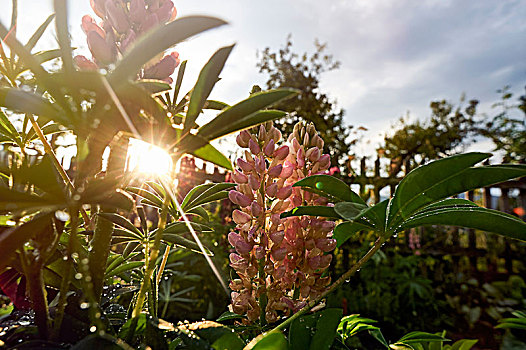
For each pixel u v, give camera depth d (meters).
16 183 0.14
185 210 0.26
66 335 0.16
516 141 1.99
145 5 0.22
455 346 0.36
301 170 0.27
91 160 0.15
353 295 1.30
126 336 0.16
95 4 0.22
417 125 3.22
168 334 0.18
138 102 0.14
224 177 1.83
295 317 0.20
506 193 1.74
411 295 1.29
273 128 0.27
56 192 0.14
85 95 0.15
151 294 0.23
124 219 0.20
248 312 0.25
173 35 0.14
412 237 1.61
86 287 0.14
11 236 0.13
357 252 1.47
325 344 0.19
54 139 0.27
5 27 0.14
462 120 3.12
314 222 0.26
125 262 0.27
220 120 0.15
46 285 0.20
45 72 0.14
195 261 1.23
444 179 0.17
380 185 1.82
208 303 1.23
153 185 0.27
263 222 0.26
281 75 2.82
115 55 0.21
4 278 0.20
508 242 1.59
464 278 1.56
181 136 0.15
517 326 0.45
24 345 0.14
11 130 0.22
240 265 0.25
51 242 0.15
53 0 0.14
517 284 1.40
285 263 0.26
